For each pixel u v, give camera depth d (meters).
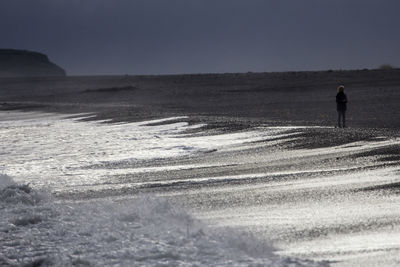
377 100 69.94
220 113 64.38
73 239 13.55
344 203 18.36
